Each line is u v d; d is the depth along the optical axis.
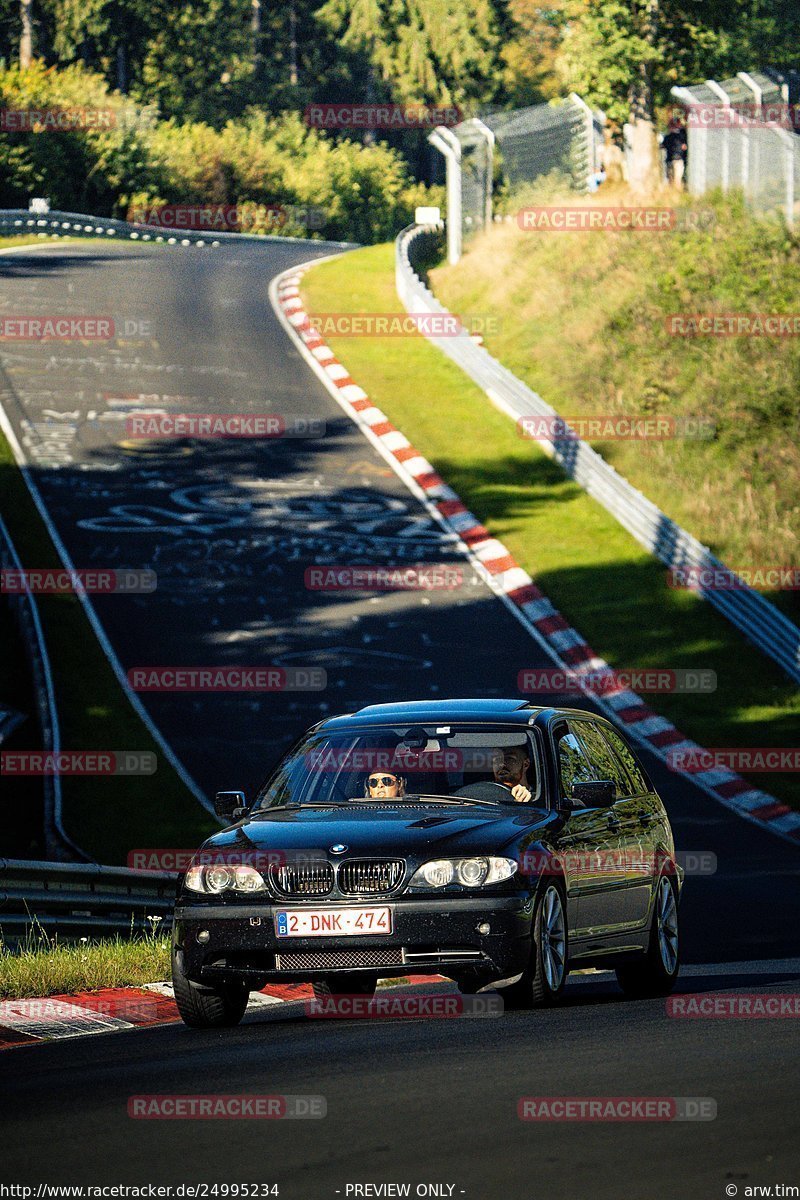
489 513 138.38
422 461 148.75
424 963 32.34
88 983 39.50
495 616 119.62
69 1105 23.81
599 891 35.97
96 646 110.19
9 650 110.00
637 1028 30.23
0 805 87.81
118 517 132.38
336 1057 27.47
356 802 35.91
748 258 178.38
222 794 37.50
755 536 135.12
